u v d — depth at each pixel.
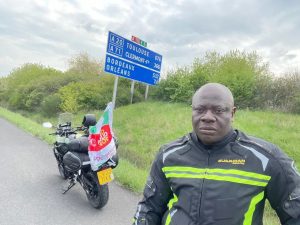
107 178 5.71
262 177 1.97
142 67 18.94
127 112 19.11
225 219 1.94
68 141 6.83
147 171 8.76
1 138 13.46
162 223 2.23
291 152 10.35
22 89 35.34
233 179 1.98
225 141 2.08
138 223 2.29
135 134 14.75
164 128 14.91
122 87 24.58
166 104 20.09
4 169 8.38
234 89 17.03
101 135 5.69
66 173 7.23
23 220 5.41
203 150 2.11
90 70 36.69
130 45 17.73
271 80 17.56
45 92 31.75
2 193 6.58
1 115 25.66
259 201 1.97
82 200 6.41
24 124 18.52
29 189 6.89
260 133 12.00
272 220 5.46
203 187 2.02
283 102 16.25
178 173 2.12
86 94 24.84
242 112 15.06
